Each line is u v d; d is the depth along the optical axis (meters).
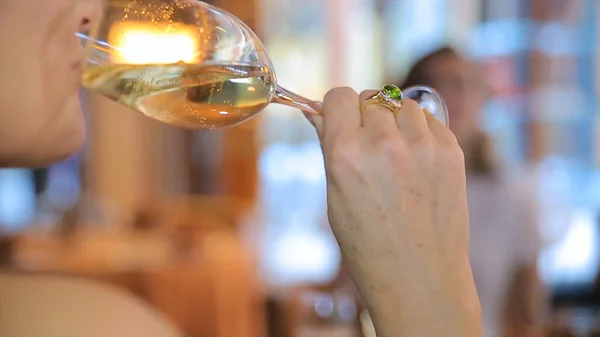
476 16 3.04
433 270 0.53
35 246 1.78
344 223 0.54
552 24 2.96
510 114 2.93
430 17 3.09
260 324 1.71
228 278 1.66
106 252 1.72
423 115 0.55
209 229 2.10
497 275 1.54
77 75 0.58
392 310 0.53
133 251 1.73
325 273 2.89
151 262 1.63
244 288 1.70
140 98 0.59
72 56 0.58
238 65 0.58
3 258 1.60
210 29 0.58
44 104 0.56
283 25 3.16
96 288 0.77
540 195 1.68
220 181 3.20
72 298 0.74
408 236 0.53
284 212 3.23
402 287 0.53
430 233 0.53
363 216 0.53
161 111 0.59
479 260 1.53
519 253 1.57
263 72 0.58
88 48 0.59
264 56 0.59
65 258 1.62
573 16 2.95
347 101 0.55
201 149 3.22
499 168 1.60
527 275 1.58
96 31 0.59
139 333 0.75
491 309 1.53
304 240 3.15
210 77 0.58
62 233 1.96
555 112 2.94
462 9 3.04
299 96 0.60
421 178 0.53
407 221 0.53
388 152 0.53
